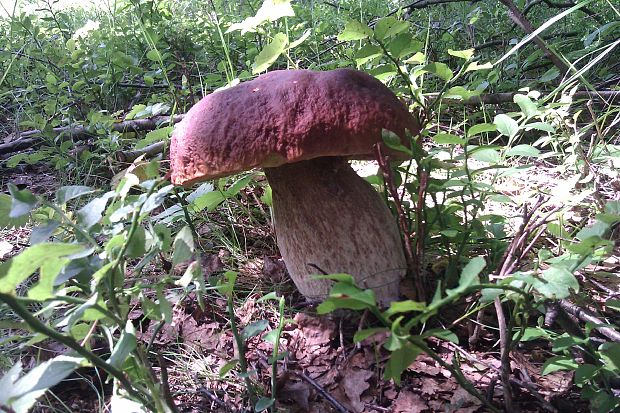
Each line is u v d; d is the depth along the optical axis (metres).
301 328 0.35
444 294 0.33
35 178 0.62
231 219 0.48
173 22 0.87
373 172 0.60
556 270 0.21
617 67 0.83
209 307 0.38
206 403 0.30
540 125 0.36
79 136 0.65
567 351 0.26
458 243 0.36
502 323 0.27
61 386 0.31
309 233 0.34
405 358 0.20
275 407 0.28
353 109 0.30
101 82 0.75
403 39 0.35
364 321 0.33
